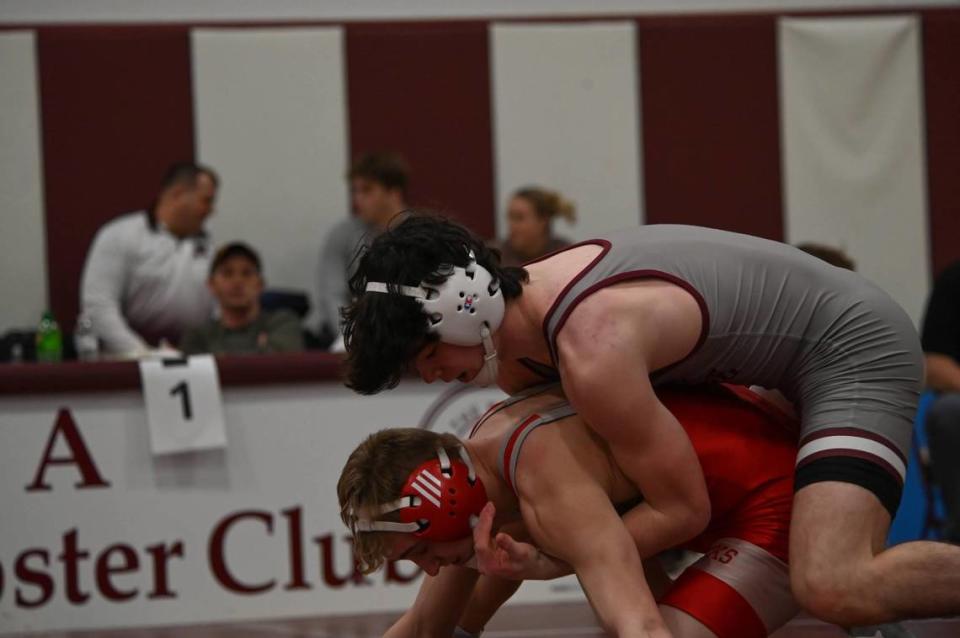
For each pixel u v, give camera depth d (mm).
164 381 9477
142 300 13367
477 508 5508
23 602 9383
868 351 5719
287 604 9633
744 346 5648
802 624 8773
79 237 15258
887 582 5336
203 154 15414
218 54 15414
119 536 9469
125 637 9086
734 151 16141
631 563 5195
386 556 5508
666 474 5234
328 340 13008
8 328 15109
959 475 9734
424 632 6195
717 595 5539
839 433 5562
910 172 16250
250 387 9609
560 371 5281
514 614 9500
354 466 5527
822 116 16172
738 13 16156
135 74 15320
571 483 5297
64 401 9430
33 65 15133
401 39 15711
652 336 5289
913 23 16234
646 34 16016
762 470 5730
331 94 15617
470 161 15836
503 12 16016
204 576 9547
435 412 9781
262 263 15500
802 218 16203
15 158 15133
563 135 15930
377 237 5355
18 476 9391
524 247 13000
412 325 5168
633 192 16016
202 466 9562
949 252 16312
